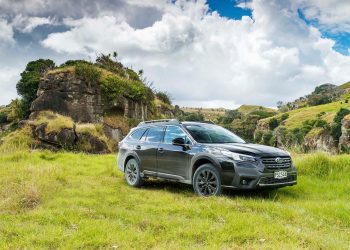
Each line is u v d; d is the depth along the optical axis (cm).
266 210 704
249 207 722
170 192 948
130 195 883
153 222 613
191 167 891
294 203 792
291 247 489
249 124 18575
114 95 4062
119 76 4509
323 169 1073
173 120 990
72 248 502
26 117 4831
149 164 1002
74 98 3816
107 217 670
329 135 12750
